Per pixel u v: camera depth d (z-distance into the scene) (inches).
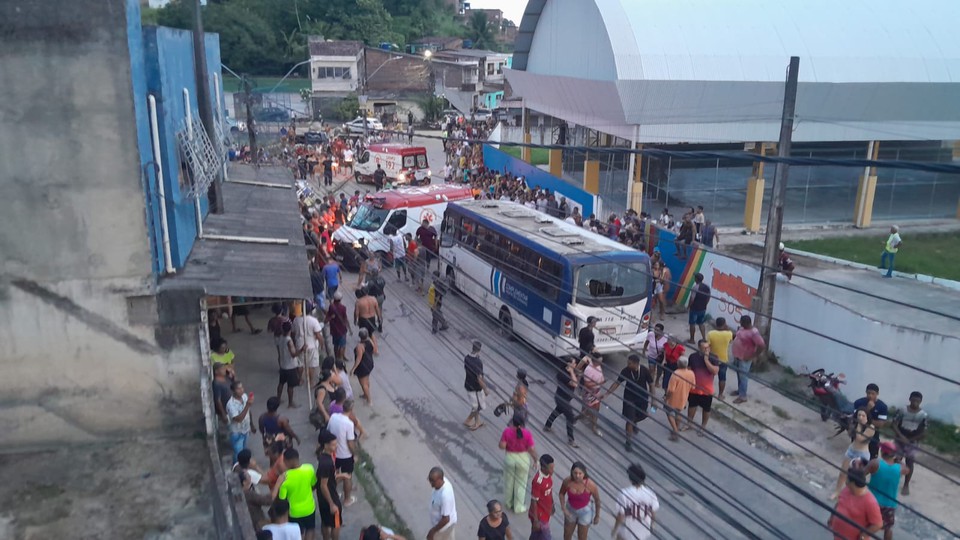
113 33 293.9
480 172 1396.4
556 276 587.8
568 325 573.3
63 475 302.5
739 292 653.9
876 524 296.7
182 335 324.2
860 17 1102.4
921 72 1066.1
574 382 391.2
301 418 499.2
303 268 439.5
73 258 307.9
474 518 396.2
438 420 508.4
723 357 525.7
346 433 397.7
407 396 544.4
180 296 320.2
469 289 746.8
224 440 400.8
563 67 1200.2
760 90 1030.4
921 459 452.1
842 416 325.7
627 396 441.4
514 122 1921.8
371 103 2427.4
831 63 1047.6
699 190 1147.9
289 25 3058.6
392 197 924.0
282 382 515.5
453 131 2106.3
